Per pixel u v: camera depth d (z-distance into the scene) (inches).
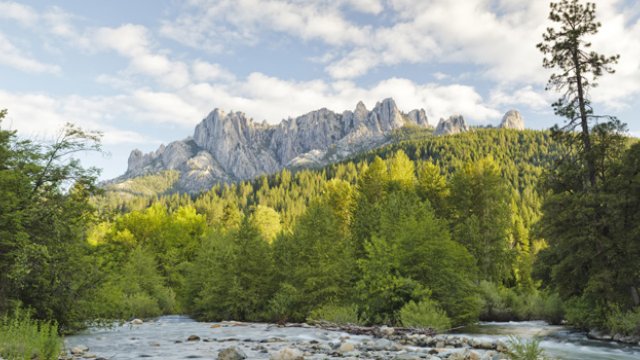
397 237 1252.5
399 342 742.5
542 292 1521.9
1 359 361.1
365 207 1957.4
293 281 1446.9
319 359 522.6
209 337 799.7
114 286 991.0
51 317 732.7
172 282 2289.6
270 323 1289.4
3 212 649.6
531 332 1040.8
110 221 808.9
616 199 863.7
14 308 637.9
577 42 1047.6
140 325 1119.6
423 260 1196.5
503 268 2003.0
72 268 739.4
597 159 994.1
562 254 983.6
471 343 713.6
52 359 403.9
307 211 1724.9
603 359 634.2
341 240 1507.1
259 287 1499.8
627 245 860.0
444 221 1407.5
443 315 1055.6
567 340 864.9
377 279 1162.6
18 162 709.3
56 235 706.2
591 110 1031.6
